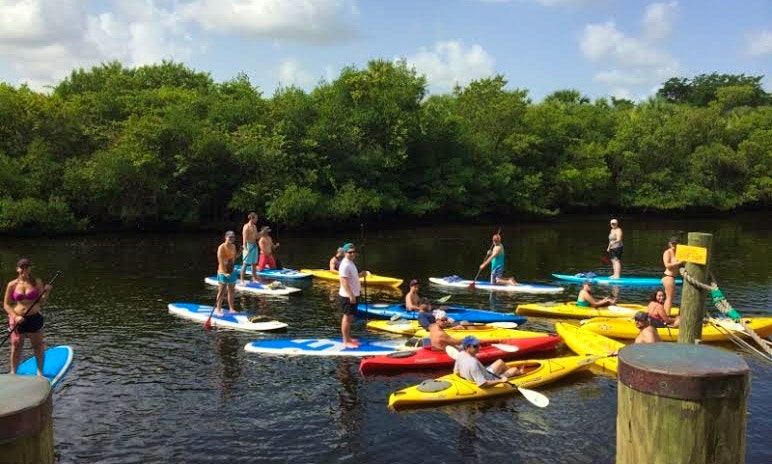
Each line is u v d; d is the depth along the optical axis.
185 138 36.91
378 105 43.28
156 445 8.61
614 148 53.75
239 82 48.09
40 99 36.22
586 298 16.42
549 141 52.62
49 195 35.00
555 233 40.03
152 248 29.50
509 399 10.23
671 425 3.36
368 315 15.80
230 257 15.37
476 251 30.17
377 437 8.87
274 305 17.19
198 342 13.39
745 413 3.44
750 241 35.75
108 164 34.59
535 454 8.41
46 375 11.05
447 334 12.11
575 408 9.93
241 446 8.59
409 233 39.25
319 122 40.34
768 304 17.80
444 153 47.78
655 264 26.09
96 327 14.62
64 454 8.34
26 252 27.55
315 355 12.42
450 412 9.74
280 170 39.00
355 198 39.34
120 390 10.60
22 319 10.49
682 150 54.50
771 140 54.00
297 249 30.50
